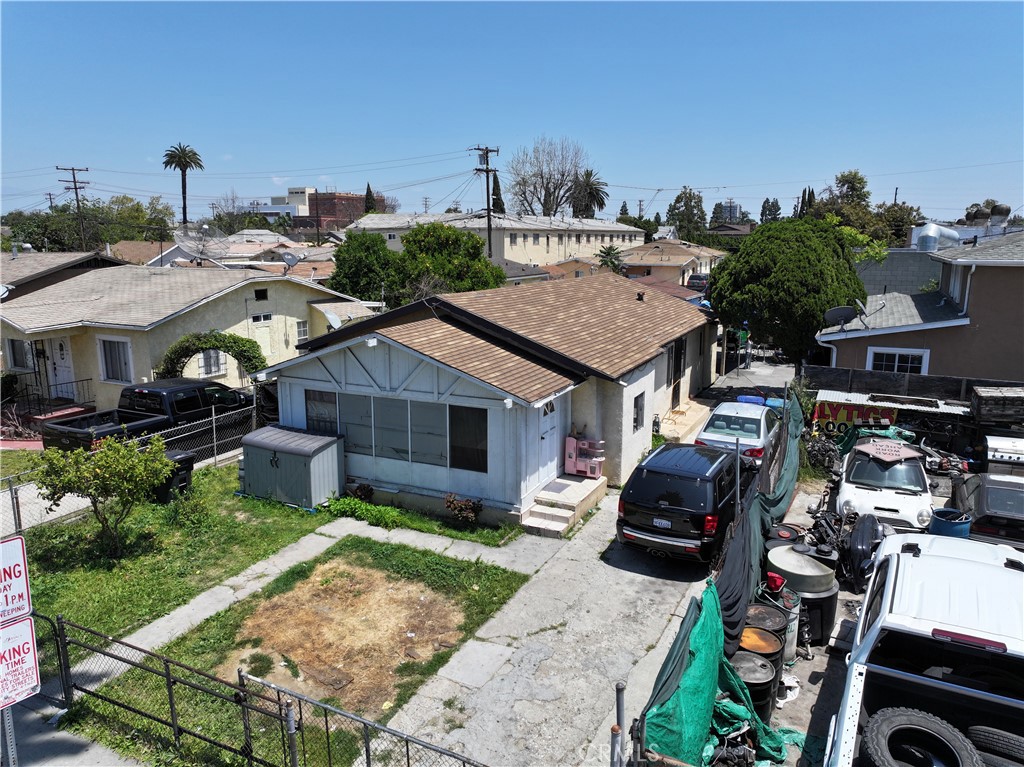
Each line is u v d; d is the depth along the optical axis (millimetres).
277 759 7215
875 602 7371
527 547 12180
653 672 8633
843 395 18141
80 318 21344
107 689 8453
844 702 6211
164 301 22094
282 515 13641
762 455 14508
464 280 37844
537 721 7789
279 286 25156
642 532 11203
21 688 5824
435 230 39000
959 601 6637
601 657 8961
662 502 11039
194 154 71250
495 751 7336
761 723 7184
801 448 16312
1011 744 5719
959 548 8180
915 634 6344
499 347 14688
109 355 21703
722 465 11570
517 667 8781
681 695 5969
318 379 14547
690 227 110500
